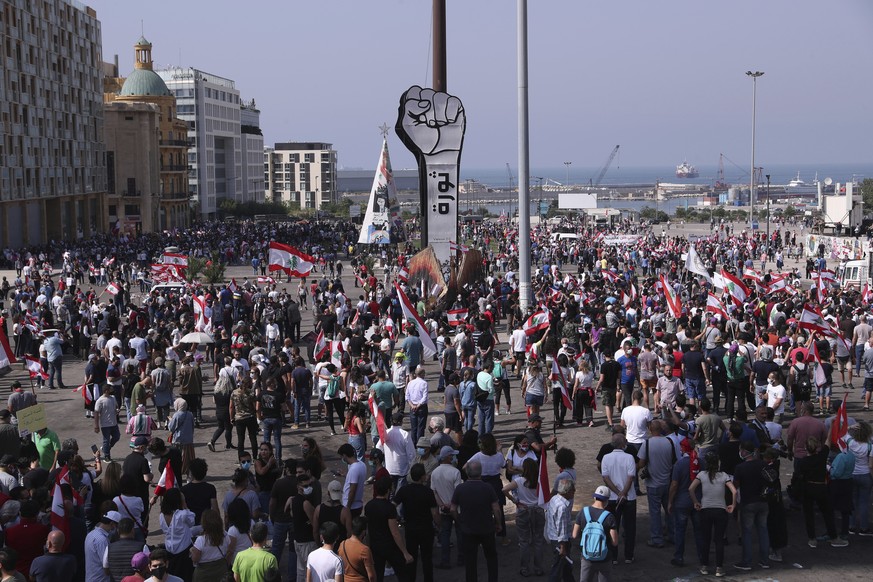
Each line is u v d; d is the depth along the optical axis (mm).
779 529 13891
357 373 20500
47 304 42719
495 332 35219
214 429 23516
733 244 79000
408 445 16031
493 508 12906
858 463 14570
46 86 93625
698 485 13445
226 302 38094
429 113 42031
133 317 34844
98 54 112000
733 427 14789
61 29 98375
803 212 168750
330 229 107500
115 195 125250
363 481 13477
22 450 15781
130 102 128250
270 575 10914
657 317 30938
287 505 13398
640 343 26859
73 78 102312
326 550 11070
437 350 28141
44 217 94625
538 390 21188
